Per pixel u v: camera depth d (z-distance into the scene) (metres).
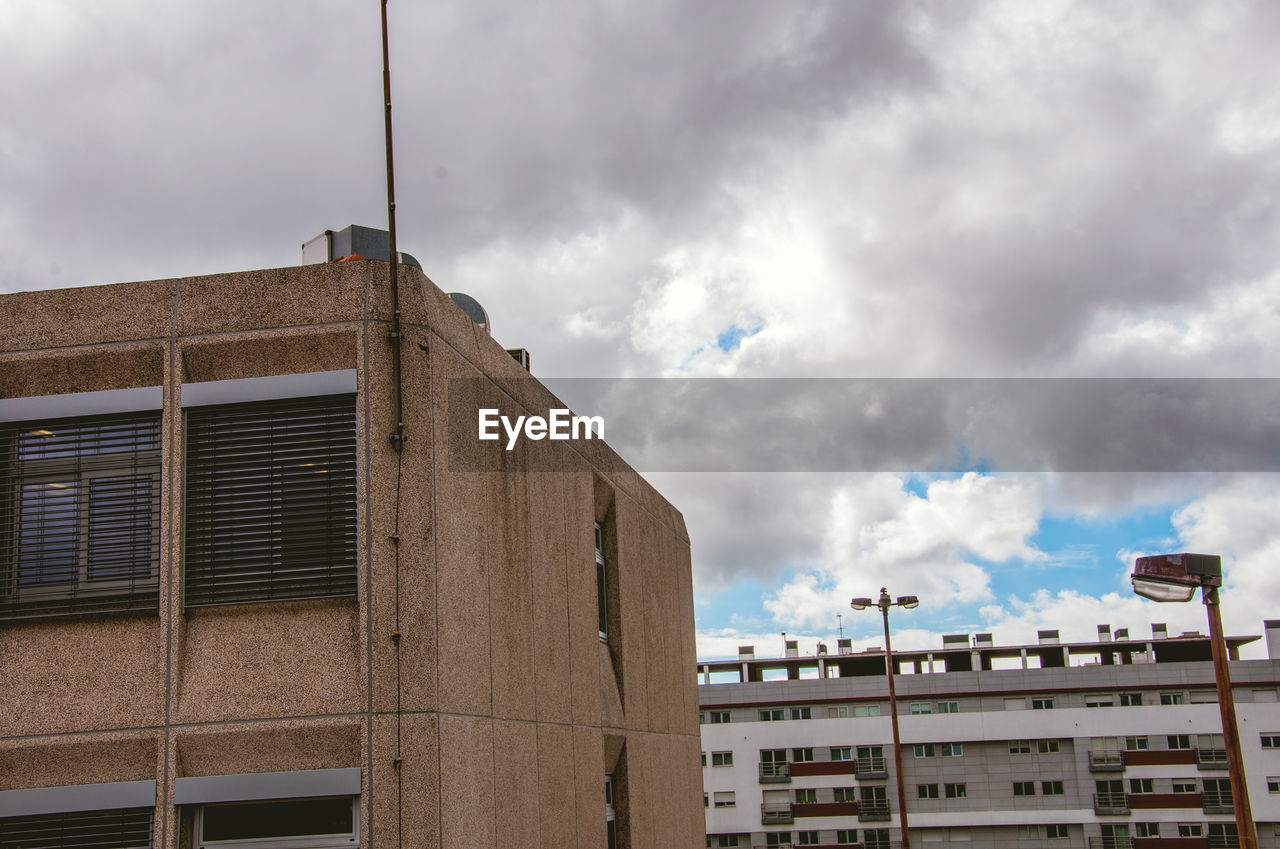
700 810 18.61
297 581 8.64
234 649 8.54
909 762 72.12
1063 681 71.75
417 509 8.60
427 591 8.49
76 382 9.18
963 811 70.44
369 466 8.61
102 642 8.66
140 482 9.01
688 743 18.34
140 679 8.54
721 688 76.12
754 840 72.81
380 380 8.78
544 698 11.13
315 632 8.48
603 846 12.65
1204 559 12.63
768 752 74.06
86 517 8.98
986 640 79.62
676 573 18.62
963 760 71.38
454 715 8.70
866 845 71.25
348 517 8.71
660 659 16.84
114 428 9.13
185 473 8.92
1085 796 69.12
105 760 8.48
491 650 9.73
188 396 8.97
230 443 8.95
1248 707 68.50
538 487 11.62
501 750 9.72
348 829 8.24
